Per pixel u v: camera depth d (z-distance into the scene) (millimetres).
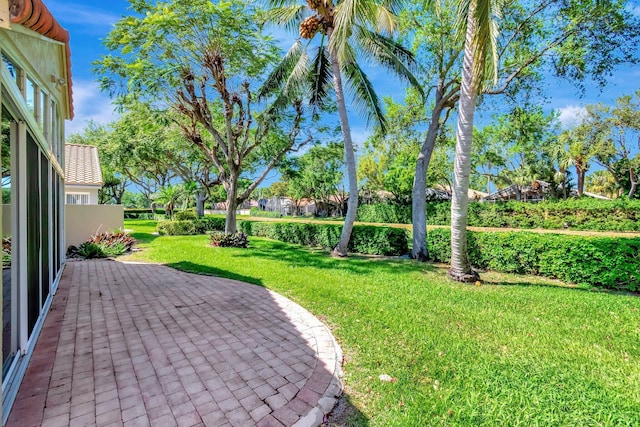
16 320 2936
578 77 7883
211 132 11258
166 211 26203
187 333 3949
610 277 6062
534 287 6223
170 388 2730
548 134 20922
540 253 7027
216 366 3125
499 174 33031
